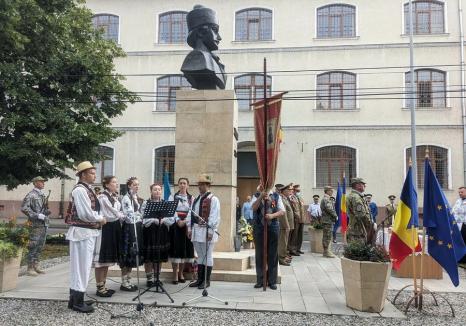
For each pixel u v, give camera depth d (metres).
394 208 16.31
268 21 23.88
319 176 22.58
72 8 15.77
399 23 22.59
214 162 9.25
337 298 7.26
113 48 16.50
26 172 14.40
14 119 13.42
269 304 6.73
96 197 6.60
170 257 7.78
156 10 24.64
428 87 22.33
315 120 22.72
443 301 7.35
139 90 24.31
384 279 6.40
